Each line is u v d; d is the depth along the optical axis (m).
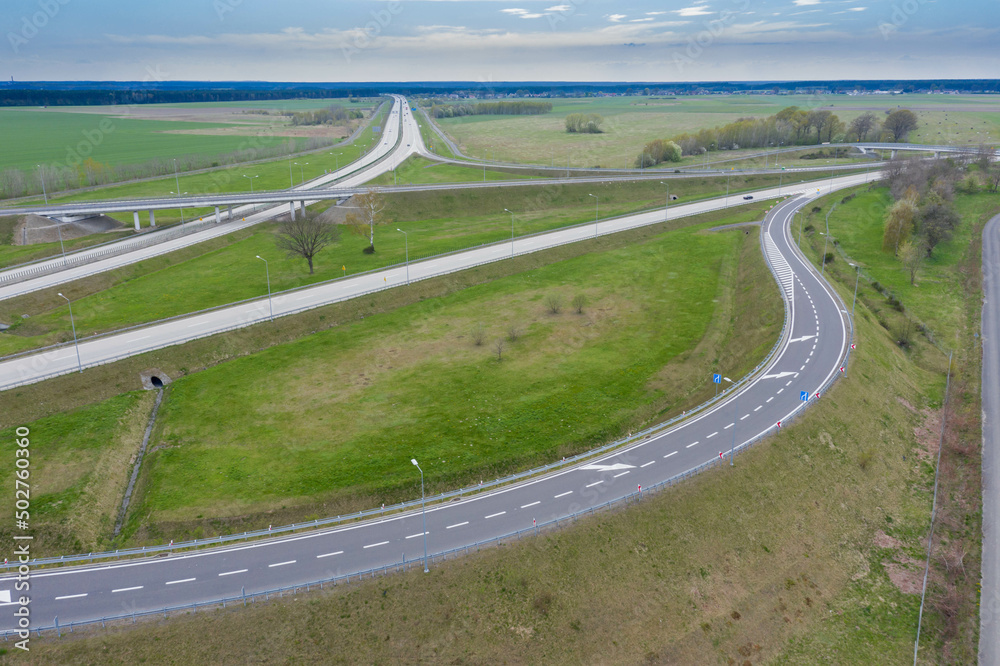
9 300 98.25
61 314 97.75
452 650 44.84
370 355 88.06
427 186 167.88
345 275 113.38
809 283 102.88
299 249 116.38
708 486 56.84
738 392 71.44
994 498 61.47
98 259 118.75
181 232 137.38
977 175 177.50
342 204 159.38
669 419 70.31
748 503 56.34
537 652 45.12
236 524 56.34
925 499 61.88
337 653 44.09
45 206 134.75
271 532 53.41
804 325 87.19
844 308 92.62
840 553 54.72
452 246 132.12
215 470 63.41
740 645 46.91
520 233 141.50
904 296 107.81
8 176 166.88
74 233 136.00
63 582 48.47
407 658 44.28
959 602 50.97
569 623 46.78
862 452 64.69
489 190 169.88
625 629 46.81
